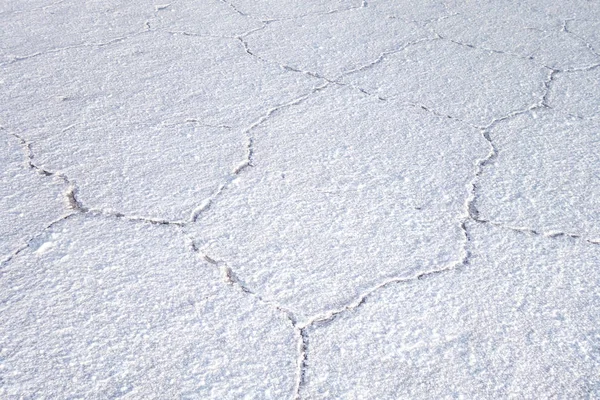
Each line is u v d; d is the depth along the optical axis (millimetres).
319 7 2873
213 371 1143
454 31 2645
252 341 1203
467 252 1438
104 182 1636
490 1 3014
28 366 1137
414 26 2686
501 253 1436
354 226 1507
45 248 1409
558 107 2061
